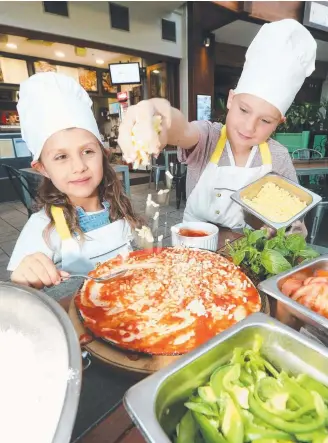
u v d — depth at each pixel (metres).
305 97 10.45
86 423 0.51
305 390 0.52
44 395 0.44
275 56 1.20
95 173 1.08
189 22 6.21
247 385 0.53
